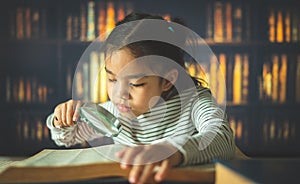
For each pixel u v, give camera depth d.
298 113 2.12
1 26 2.07
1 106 2.08
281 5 2.12
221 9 2.08
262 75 2.10
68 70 2.08
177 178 0.45
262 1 2.10
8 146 2.08
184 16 2.09
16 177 0.44
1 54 2.08
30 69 2.09
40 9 2.08
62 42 2.06
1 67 2.08
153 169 0.44
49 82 2.10
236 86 2.08
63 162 0.48
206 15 2.08
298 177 0.42
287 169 0.46
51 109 2.09
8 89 2.08
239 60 2.08
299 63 2.11
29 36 2.08
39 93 2.09
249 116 2.10
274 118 2.12
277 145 2.12
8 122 2.08
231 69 2.08
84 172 0.46
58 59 2.08
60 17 2.06
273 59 2.11
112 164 0.46
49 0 2.08
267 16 2.11
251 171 0.44
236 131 2.10
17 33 2.08
